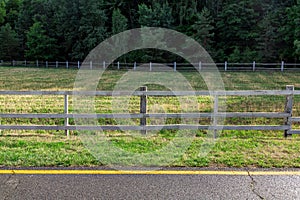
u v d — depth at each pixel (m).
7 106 7.29
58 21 31.38
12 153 3.71
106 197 2.61
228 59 25.33
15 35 32.88
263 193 2.71
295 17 23.34
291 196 2.66
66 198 2.59
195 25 25.58
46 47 30.98
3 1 37.84
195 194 2.68
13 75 18.00
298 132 4.85
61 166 3.31
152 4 29.45
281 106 7.71
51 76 17.27
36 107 7.23
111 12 30.95
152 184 2.88
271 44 24.44
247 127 4.84
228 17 27.23
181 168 3.30
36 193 2.67
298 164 3.41
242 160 3.53
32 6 33.62
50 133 5.02
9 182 2.89
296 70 20.11
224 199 2.59
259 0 27.58
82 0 29.39
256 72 19.14
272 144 4.21
